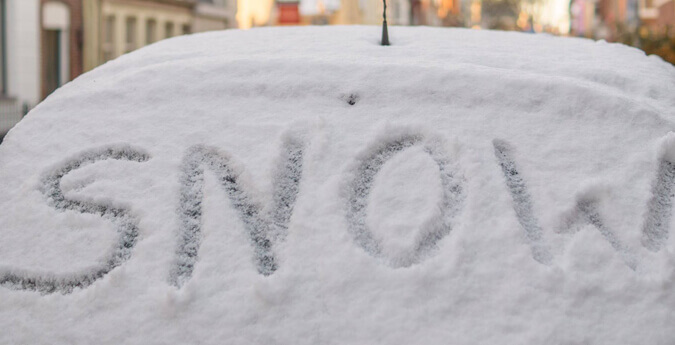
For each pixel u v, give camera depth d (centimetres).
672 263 183
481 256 185
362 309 180
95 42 1370
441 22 3759
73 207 201
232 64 222
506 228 188
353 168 199
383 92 212
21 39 1197
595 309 179
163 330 181
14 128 219
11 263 194
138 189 200
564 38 268
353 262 185
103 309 185
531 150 201
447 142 202
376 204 194
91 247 194
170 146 207
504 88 210
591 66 226
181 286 186
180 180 201
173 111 214
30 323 186
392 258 187
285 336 178
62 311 186
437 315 179
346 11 2694
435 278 183
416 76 214
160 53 246
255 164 201
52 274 192
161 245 191
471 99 210
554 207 192
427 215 192
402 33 261
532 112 207
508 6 2914
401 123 206
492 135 203
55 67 1298
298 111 210
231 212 195
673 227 191
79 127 215
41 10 1242
